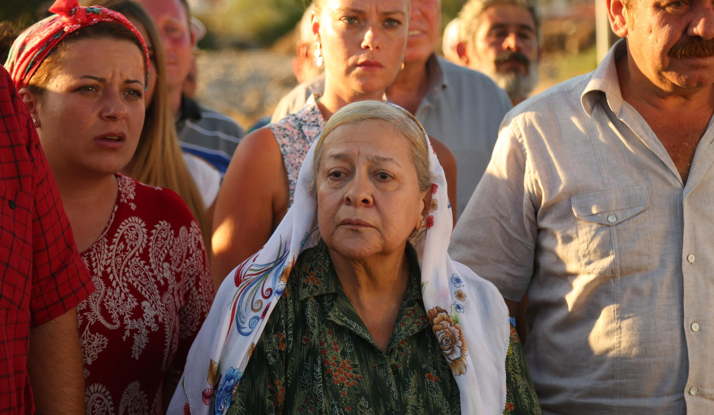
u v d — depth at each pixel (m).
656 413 2.14
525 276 2.44
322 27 2.44
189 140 3.94
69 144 1.83
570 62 23.03
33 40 1.84
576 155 2.30
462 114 3.51
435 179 1.86
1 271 1.39
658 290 2.15
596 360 2.22
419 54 3.36
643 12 2.14
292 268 1.81
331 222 1.72
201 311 2.11
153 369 1.94
